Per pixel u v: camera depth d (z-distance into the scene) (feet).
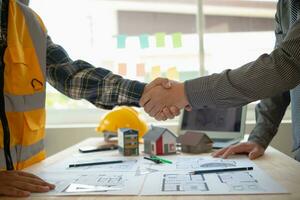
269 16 6.97
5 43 3.46
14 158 3.43
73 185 2.52
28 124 3.59
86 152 4.20
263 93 2.82
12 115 3.48
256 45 6.64
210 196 2.15
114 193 2.28
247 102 2.95
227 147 3.80
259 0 6.95
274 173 2.72
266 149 3.92
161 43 6.79
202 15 6.72
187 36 6.78
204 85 3.04
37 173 2.99
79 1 6.86
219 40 6.69
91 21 6.87
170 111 3.64
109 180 2.63
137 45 6.82
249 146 3.62
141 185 2.45
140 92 3.85
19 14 3.75
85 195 2.27
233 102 2.96
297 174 2.67
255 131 3.89
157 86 3.77
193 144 3.97
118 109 5.11
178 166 3.12
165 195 2.20
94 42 6.84
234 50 6.67
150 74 6.79
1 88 3.30
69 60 4.29
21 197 2.28
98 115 6.83
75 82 4.09
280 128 5.76
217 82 2.97
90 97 4.12
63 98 6.88
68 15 6.82
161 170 2.95
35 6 6.80
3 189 2.34
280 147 5.78
